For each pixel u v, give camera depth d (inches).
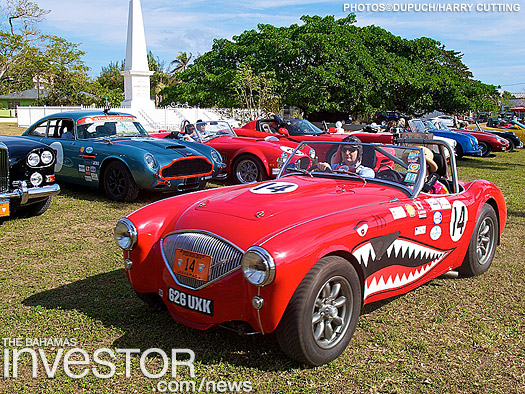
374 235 129.3
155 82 2347.4
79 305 153.8
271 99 931.3
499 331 141.6
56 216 272.1
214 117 1115.3
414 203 147.2
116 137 339.6
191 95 1079.0
